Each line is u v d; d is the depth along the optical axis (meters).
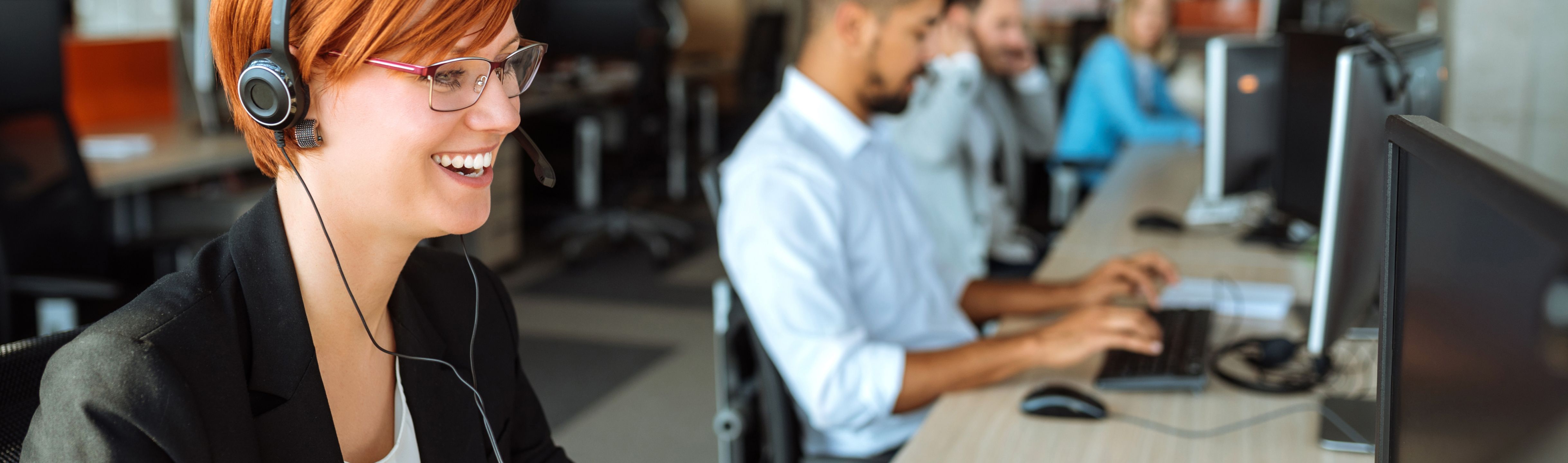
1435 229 0.69
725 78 7.63
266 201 0.75
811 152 1.56
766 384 1.50
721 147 6.75
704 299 4.05
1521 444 0.55
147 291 0.72
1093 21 4.59
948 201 2.81
